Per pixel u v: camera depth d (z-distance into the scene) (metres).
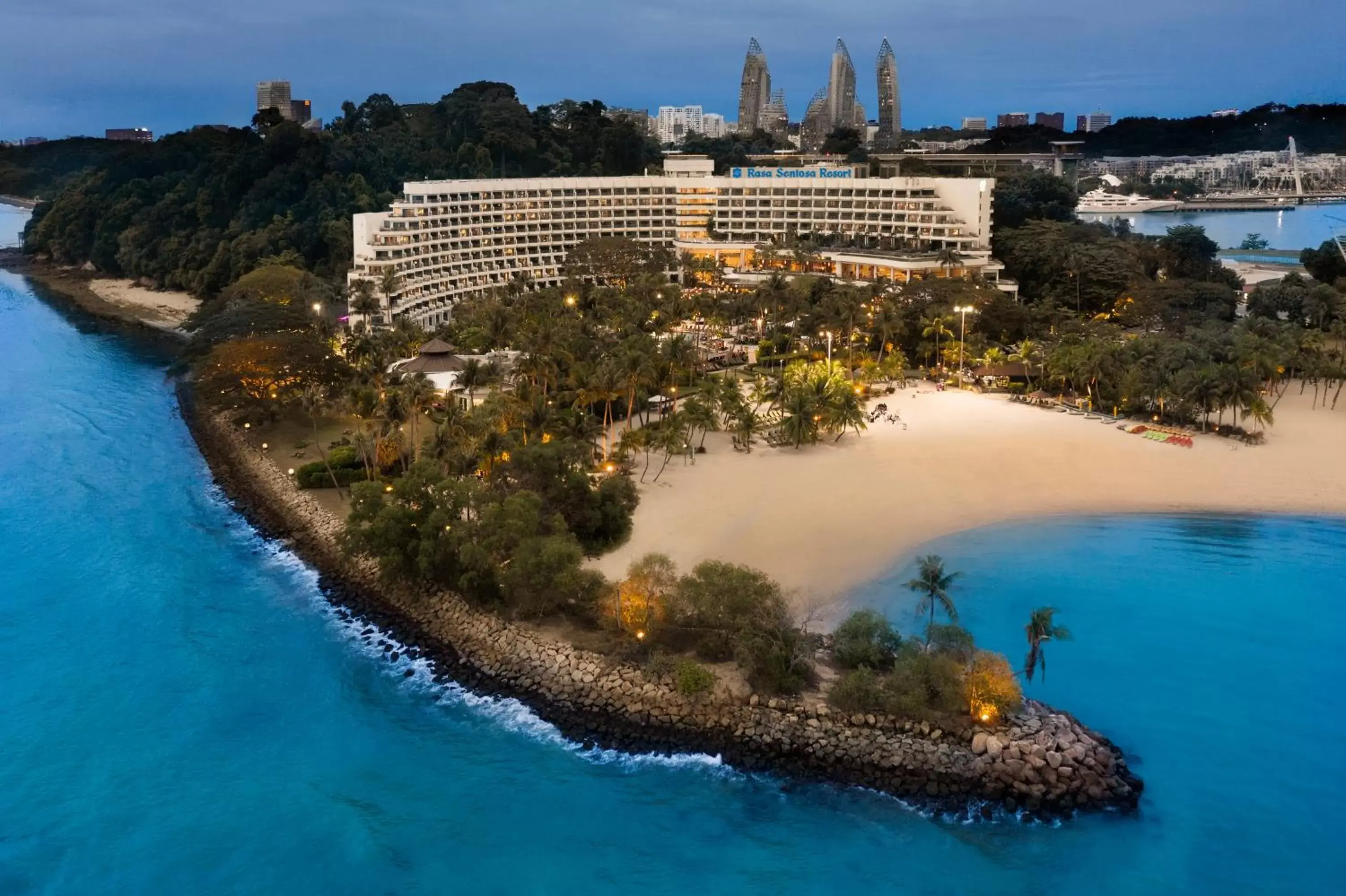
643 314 183.50
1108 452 129.88
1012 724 69.75
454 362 146.50
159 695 81.56
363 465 123.25
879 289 197.00
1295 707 75.44
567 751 72.44
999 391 162.88
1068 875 60.12
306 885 62.22
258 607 95.81
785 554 97.44
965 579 94.12
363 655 86.75
